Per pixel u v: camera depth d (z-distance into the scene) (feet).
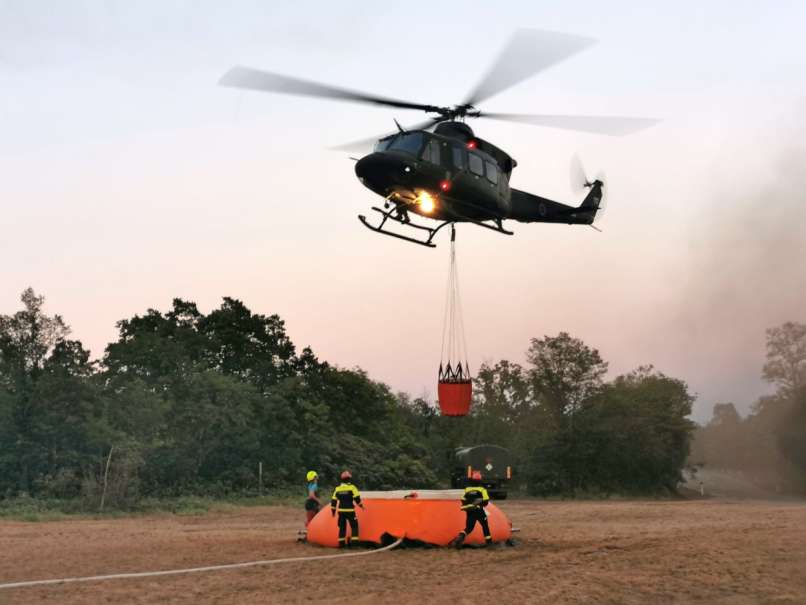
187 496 128.67
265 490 145.28
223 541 58.90
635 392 231.50
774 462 285.84
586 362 210.59
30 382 127.13
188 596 33.12
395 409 232.32
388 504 52.85
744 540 54.54
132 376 153.28
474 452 137.90
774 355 281.54
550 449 202.59
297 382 174.40
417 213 61.11
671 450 223.30
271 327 189.16
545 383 211.61
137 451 120.67
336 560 45.50
